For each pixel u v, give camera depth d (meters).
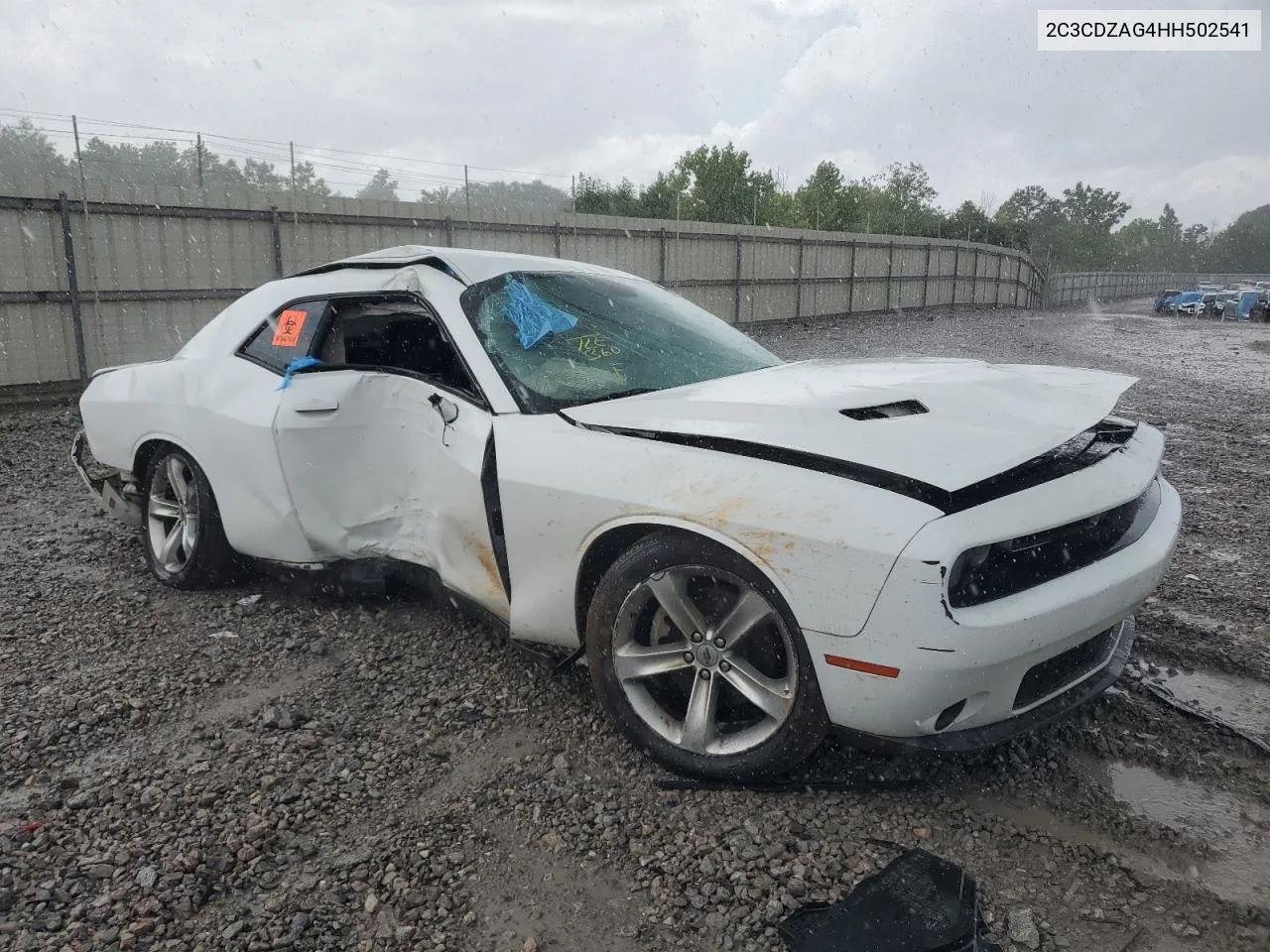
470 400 3.22
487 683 3.31
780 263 26.52
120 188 11.99
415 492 3.51
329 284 3.88
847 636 2.30
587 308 3.66
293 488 3.70
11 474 7.22
